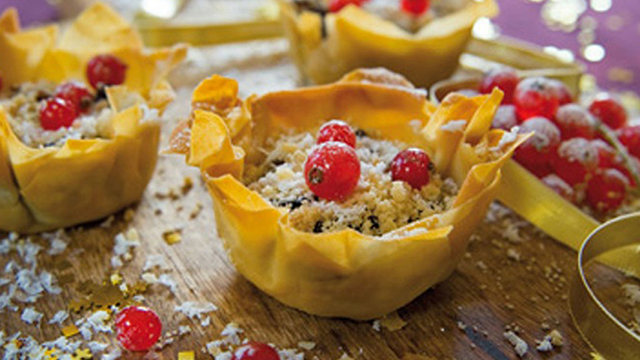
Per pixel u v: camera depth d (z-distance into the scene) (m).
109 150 0.21
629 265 0.21
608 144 0.24
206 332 0.19
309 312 0.20
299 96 0.22
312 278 0.18
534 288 0.21
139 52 0.24
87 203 0.22
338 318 0.20
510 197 0.22
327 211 0.19
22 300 0.20
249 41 0.32
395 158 0.20
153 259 0.21
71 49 0.25
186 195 0.24
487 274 0.21
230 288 0.20
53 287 0.20
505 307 0.20
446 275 0.20
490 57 0.30
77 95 0.23
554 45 0.35
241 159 0.19
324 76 0.27
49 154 0.20
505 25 0.37
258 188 0.20
